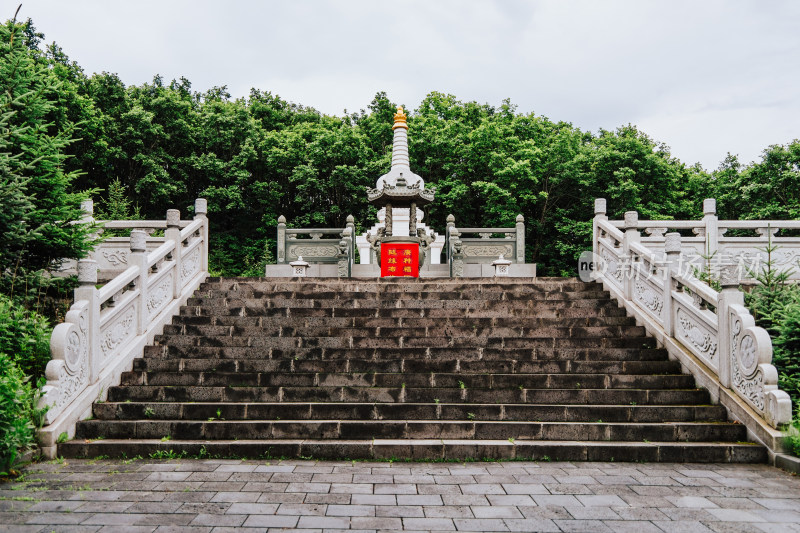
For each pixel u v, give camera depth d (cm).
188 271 985
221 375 707
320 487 493
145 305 802
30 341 675
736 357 653
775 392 591
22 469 539
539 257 2655
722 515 432
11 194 724
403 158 1862
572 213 2553
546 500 464
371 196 1434
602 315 902
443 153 2528
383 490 487
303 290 1026
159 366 740
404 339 801
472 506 448
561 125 2816
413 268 1388
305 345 799
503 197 2347
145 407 651
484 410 651
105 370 691
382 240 1401
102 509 434
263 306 932
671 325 782
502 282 1062
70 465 557
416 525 407
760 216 2116
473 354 764
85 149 2239
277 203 2681
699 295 723
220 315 901
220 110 2714
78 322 641
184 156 2647
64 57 2411
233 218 2744
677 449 590
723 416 654
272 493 476
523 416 651
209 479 514
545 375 713
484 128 2367
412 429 623
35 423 580
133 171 2467
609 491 489
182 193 2609
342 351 763
